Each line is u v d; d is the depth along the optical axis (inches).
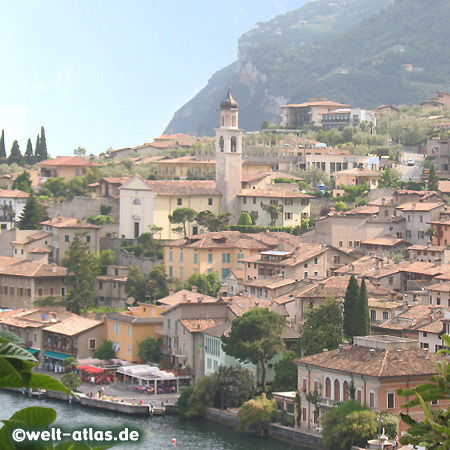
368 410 7229.3
